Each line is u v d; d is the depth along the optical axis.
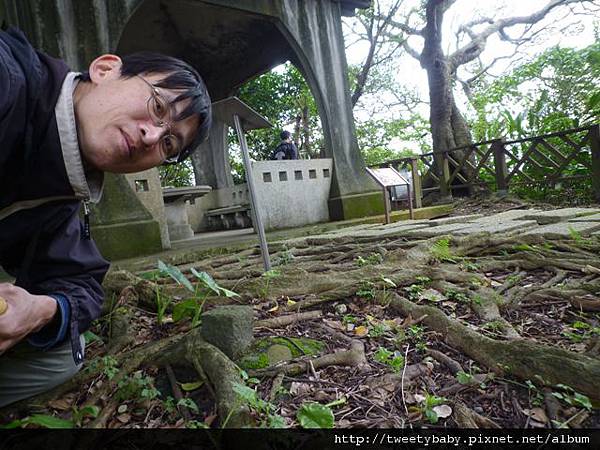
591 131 6.52
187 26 7.18
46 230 1.43
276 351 1.70
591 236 3.14
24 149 1.17
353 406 1.39
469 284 2.35
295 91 11.46
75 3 4.41
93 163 1.31
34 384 1.49
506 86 11.14
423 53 9.59
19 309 1.20
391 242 3.55
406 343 1.79
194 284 2.63
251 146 12.02
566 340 1.73
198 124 1.42
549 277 2.48
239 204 7.98
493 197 7.77
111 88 1.26
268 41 7.41
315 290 2.38
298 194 6.11
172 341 1.83
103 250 4.06
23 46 1.19
